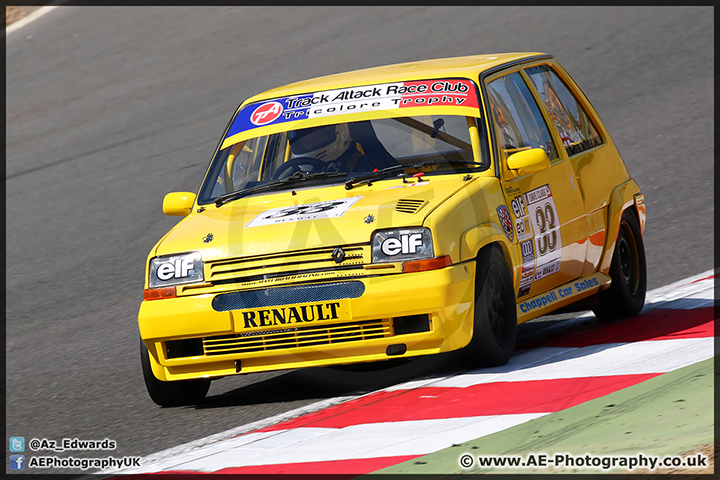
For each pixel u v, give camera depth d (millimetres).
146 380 20812
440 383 19531
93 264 39000
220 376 19844
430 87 23406
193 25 78875
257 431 17938
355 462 14758
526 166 21750
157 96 65500
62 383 24688
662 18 66062
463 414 16875
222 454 16469
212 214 21859
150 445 18250
